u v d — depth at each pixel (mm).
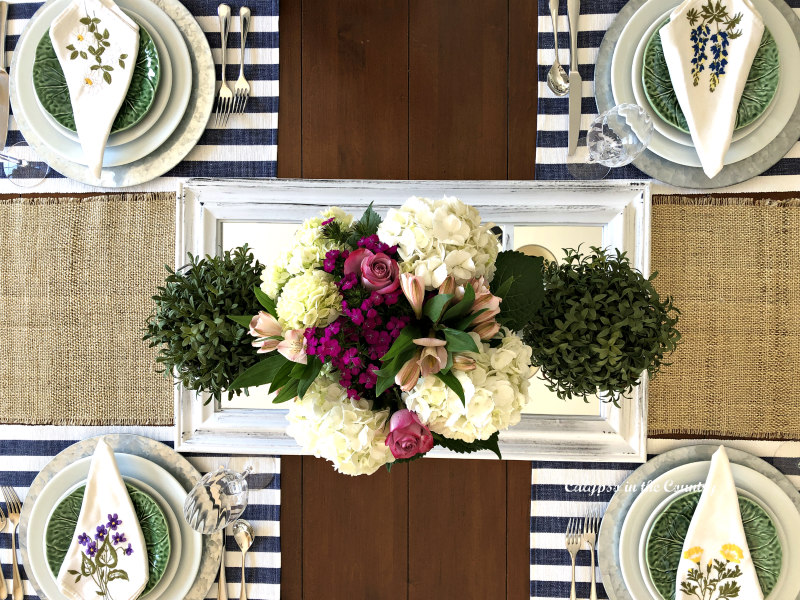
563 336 791
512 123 1123
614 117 988
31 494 1167
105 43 1069
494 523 1146
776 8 1067
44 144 1140
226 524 1033
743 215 1103
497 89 1122
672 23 1020
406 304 625
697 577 1058
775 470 1093
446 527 1151
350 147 1137
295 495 1161
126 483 1127
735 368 1113
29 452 1183
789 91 1063
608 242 1074
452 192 1082
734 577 1051
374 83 1132
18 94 1123
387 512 1156
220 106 1137
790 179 1097
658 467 1108
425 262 602
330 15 1133
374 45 1130
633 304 796
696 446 1105
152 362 1158
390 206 1088
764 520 1065
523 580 1146
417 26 1125
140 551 1089
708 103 1040
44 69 1099
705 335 1115
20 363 1176
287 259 683
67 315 1166
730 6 1029
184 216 1101
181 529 1146
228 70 1143
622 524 1121
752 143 1070
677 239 1111
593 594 1125
